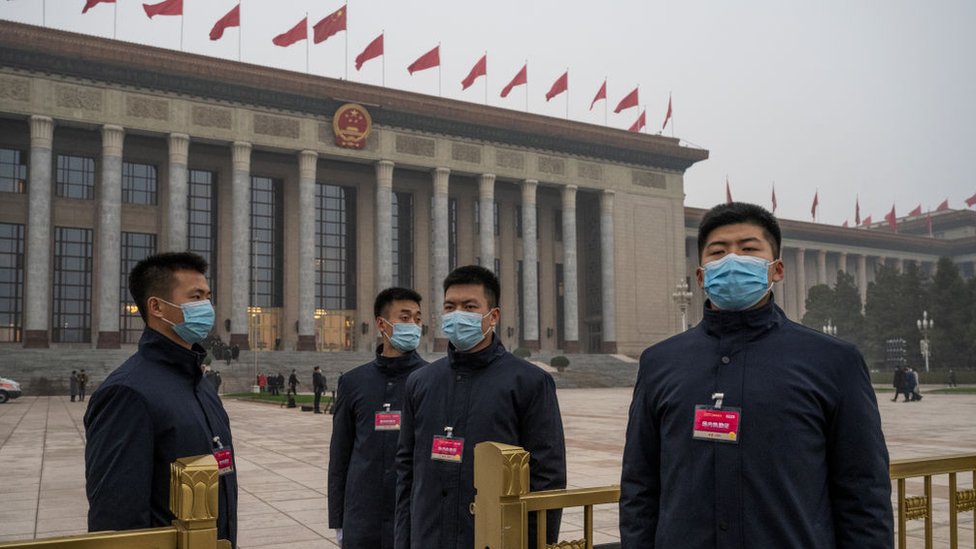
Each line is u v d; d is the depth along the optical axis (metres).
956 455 4.42
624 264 76.75
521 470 3.34
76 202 59.84
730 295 3.11
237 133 60.69
